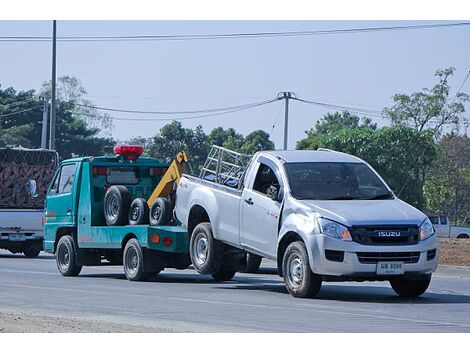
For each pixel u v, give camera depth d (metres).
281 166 22.11
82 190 29.20
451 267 35.38
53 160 45.47
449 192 91.12
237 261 24.89
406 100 88.81
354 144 76.81
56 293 22.97
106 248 28.38
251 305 19.77
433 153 77.06
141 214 27.27
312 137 87.75
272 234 21.81
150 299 21.28
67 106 118.25
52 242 30.44
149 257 26.89
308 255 20.39
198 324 16.69
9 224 42.28
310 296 20.86
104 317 17.94
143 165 29.66
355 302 20.39
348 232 19.83
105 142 113.06
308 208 20.62
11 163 44.09
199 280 27.69
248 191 22.86
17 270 32.44
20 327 16.00
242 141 96.12
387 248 19.83
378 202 21.14
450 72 88.19
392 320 17.16
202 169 25.16
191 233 25.38
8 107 113.38
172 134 97.25
